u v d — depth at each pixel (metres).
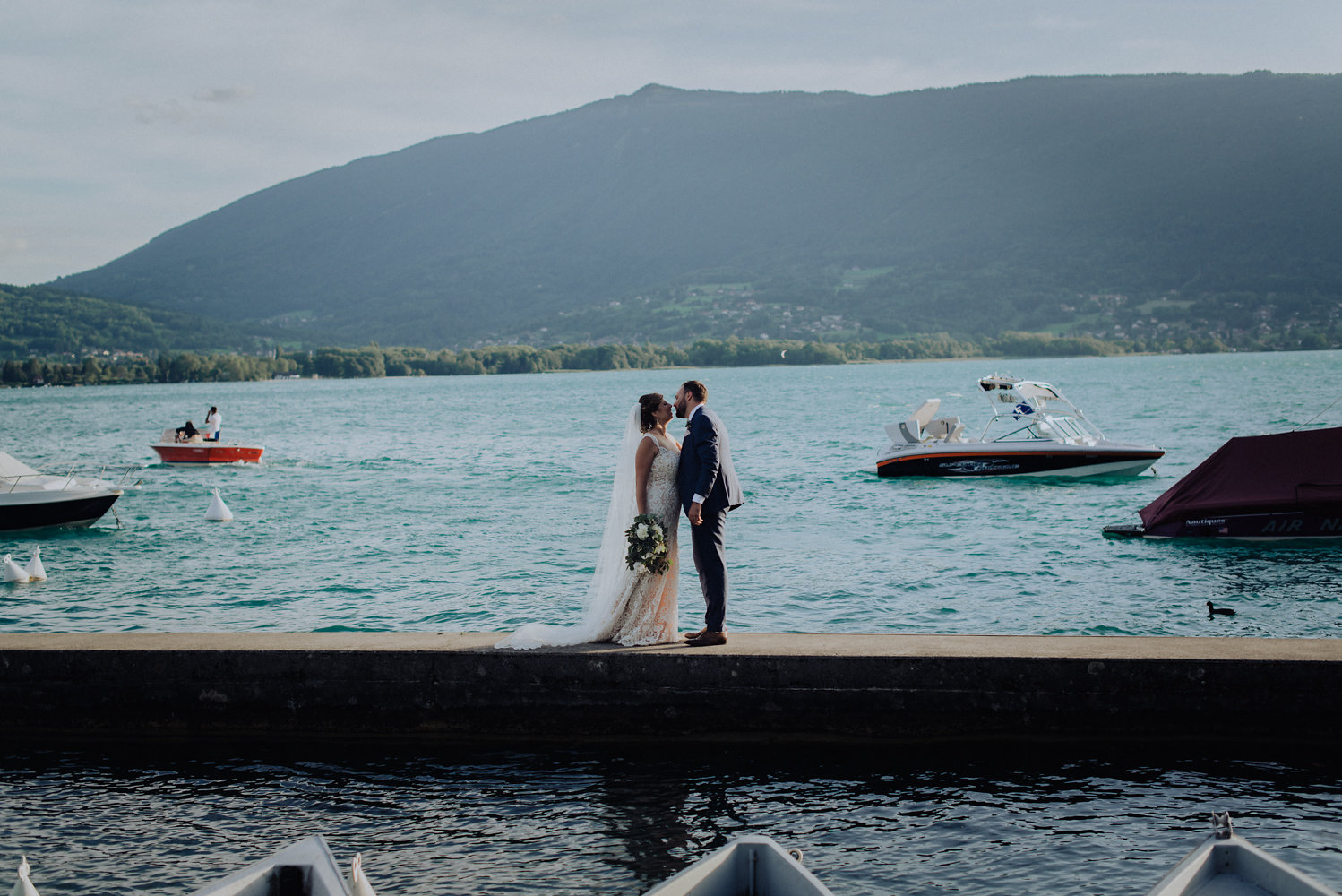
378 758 7.13
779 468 29.92
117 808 6.41
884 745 7.12
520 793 6.56
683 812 6.26
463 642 7.62
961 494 23.19
